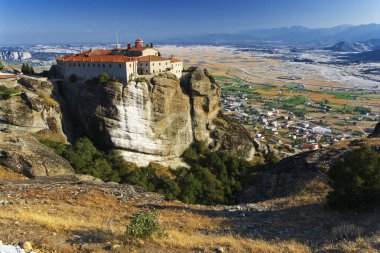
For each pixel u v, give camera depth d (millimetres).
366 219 33625
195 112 125625
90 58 116250
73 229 28891
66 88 117625
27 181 51969
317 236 30906
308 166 56344
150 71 116750
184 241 27594
